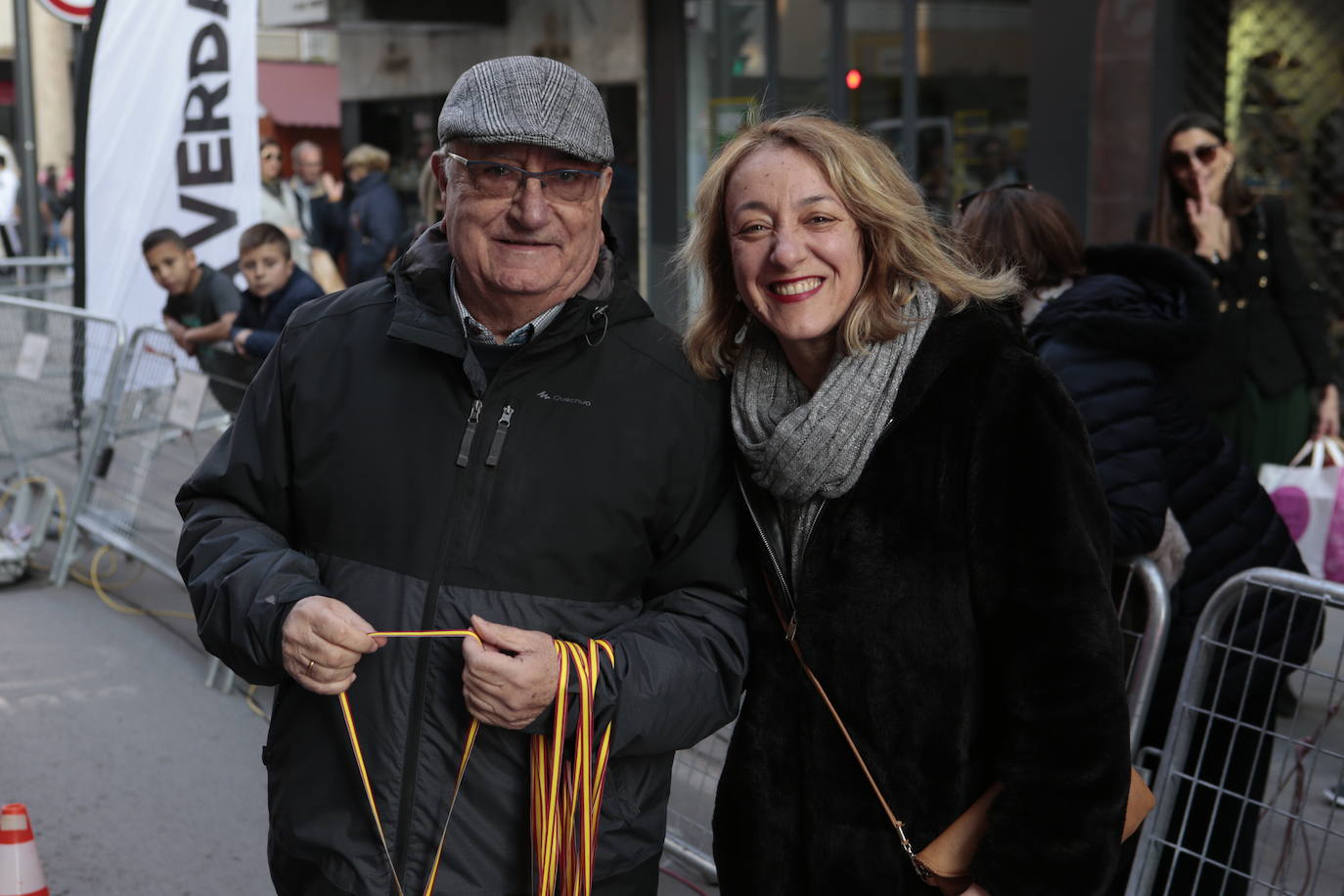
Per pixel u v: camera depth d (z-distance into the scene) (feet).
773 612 6.73
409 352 6.53
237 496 6.79
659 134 32.12
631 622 6.66
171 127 21.95
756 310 6.40
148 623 18.79
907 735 6.23
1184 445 8.86
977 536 6.09
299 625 5.97
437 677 6.28
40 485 22.07
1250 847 8.96
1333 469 13.03
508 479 6.38
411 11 33.45
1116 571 8.73
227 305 20.40
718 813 6.86
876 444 6.22
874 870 6.32
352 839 6.35
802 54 30.40
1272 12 21.77
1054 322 8.49
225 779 13.82
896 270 6.35
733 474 6.84
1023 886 5.93
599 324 6.51
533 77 6.14
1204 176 13.34
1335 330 21.26
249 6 21.56
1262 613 8.30
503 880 6.39
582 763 6.05
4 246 59.31
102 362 20.24
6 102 93.81
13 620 18.88
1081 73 22.93
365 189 28.19
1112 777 5.94
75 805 13.14
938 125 28.53
